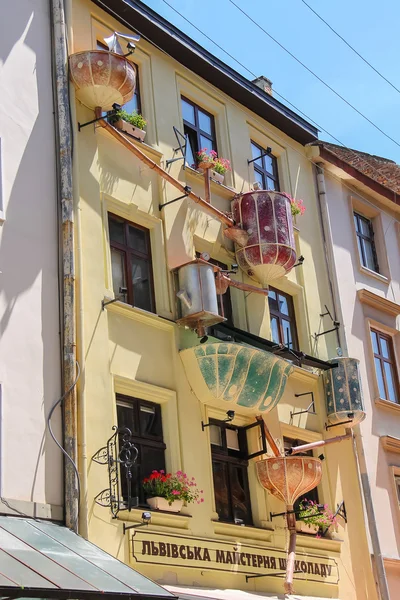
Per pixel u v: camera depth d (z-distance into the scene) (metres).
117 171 16.14
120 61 15.41
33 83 14.85
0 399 12.52
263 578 15.94
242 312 18.19
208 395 15.99
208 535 15.18
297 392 19.05
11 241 13.48
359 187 24.02
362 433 20.64
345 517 18.92
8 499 12.09
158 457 15.13
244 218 18.14
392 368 23.12
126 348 14.98
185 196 16.66
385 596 18.98
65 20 15.96
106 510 13.39
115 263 15.73
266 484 16.75
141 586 11.37
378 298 22.91
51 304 13.75
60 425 13.23
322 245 21.81
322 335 20.53
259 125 21.05
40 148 14.55
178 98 18.73
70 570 10.91
